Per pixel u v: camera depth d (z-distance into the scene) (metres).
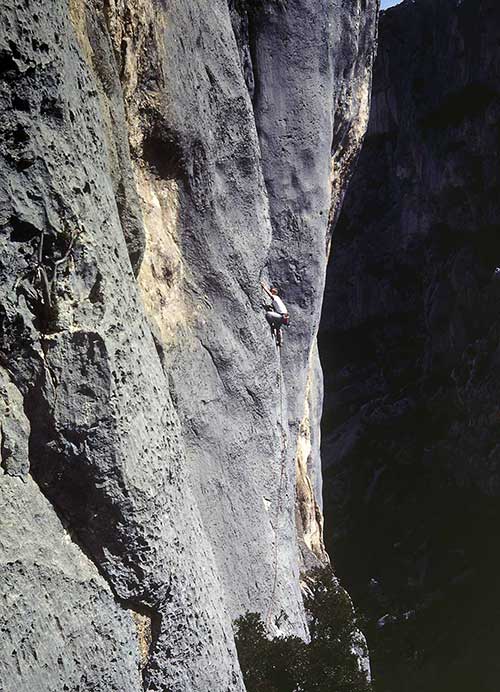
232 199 12.91
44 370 6.19
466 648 37.31
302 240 15.80
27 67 6.04
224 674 7.65
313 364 20.83
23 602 5.83
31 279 6.16
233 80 12.77
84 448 6.37
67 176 6.34
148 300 10.64
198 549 7.62
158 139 10.91
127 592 6.73
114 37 9.50
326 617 14.96
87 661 6.28
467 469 50.62
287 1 15.38
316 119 15.90
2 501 5.89
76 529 6.51
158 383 7.28
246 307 12.90
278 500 13.59
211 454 11.95
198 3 11.96
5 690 5.56
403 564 47.47
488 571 43.88
